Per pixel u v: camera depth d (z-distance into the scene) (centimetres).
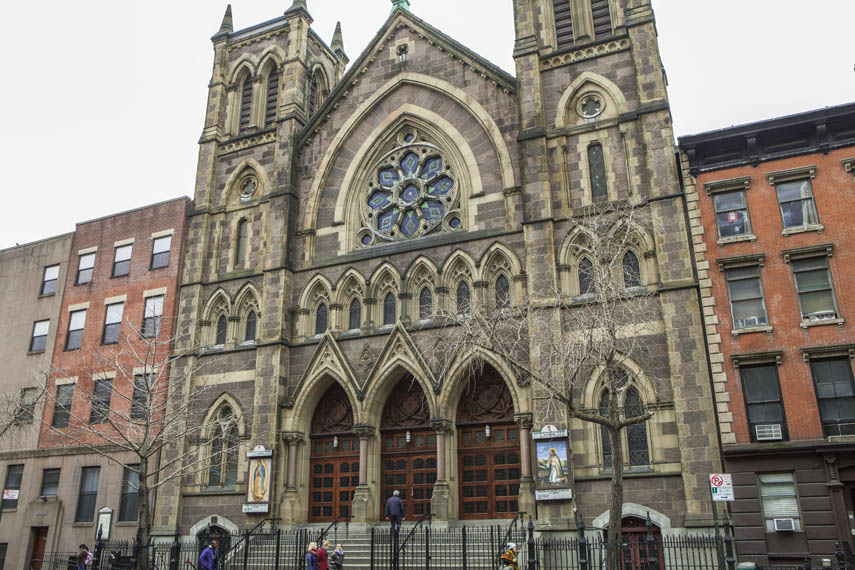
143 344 3891
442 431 3066
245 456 3412
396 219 3584
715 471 2573
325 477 3366
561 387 2792
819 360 2606
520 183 3269
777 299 2700
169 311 3875
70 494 3841
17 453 4091
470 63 3609
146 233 4178
